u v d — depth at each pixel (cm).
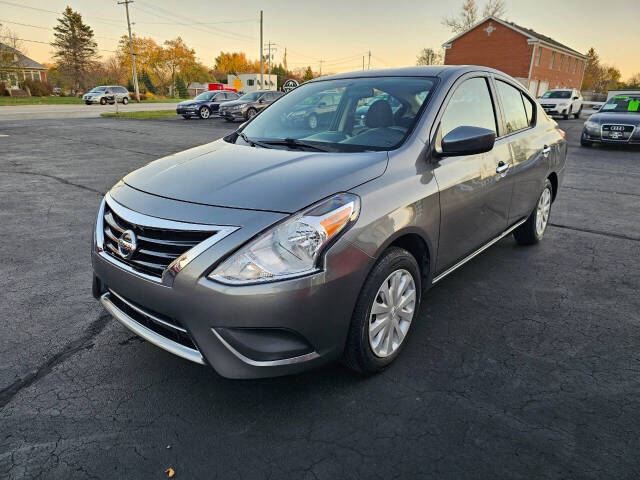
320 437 202
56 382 240
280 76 9600
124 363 256
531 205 400
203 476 182
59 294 342
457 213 275
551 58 4141
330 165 233
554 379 241
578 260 409
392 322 241
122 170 859
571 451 192
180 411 219
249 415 216
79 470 185
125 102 4019
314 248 194
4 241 459
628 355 263
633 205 617
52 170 855
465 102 305
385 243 217
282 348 198
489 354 264
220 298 188
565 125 1989
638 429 205
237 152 274
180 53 7550
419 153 255
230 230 192
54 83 7019
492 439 200
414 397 227
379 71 337
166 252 203
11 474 182
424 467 186
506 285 355
